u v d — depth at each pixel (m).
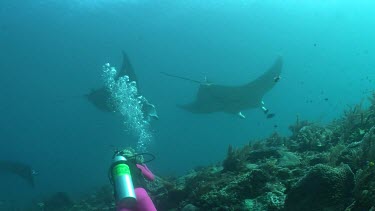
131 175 3.55
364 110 6.92
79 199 11.74
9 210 14.91
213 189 4.88
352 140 5.84
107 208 7.86
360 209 3.22
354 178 3.52
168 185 5.86
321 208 3.26
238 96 11.74
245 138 55.31
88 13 59.22
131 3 53.81
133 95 13.67
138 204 3.37
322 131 7.00
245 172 5.34
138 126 10.28
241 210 4.06
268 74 11.42
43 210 10.77
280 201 3.91
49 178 37.16
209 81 12.38
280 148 6.22
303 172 4.69
